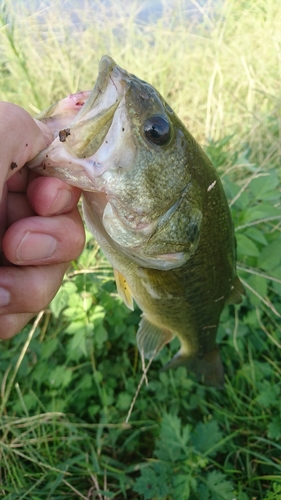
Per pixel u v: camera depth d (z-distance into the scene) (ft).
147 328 0.62
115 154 0.37
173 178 0.41
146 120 0.38
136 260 0.45
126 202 0.39
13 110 0.33
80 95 0.40
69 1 1.16
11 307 0.39
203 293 0.55
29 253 0.38
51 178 0.37
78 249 0.40
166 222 0.42
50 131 0.39
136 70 1.18
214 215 0.48
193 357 0.68
